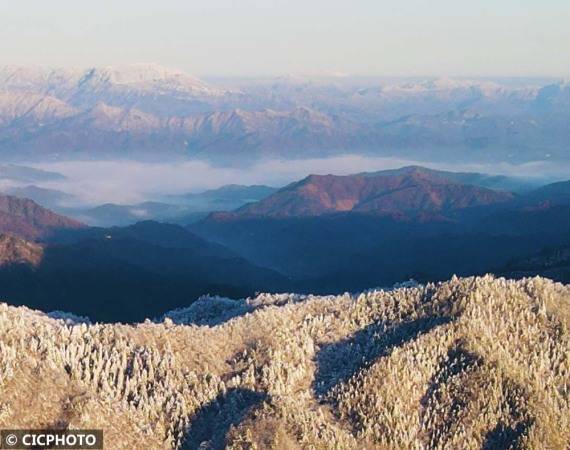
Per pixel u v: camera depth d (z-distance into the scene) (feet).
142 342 253.44
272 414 227.81
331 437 223.51
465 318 265.95
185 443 224.94
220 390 242.58
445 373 249.34
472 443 230.07
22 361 225.35
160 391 235.20
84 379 229.45
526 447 225.56
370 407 236.84
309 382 254.88
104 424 216.54
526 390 242.37
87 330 253.24
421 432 233.96
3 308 257.75
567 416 241.35
